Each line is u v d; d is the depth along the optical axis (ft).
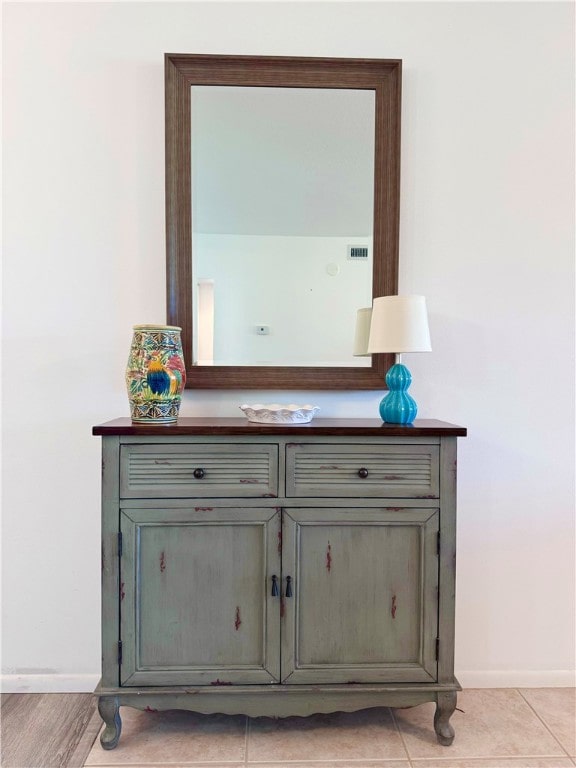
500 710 4.87
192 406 5.22
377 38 5.14
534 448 5.33
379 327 4.50
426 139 5.20
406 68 5.16
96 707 4.88
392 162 5.10
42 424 5.14
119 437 4.09
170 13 5.06
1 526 5.14
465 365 5.29
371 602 4.22
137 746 4.31
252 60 5.00
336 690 4.16
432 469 4.22
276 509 4.16
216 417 5.19
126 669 4.13
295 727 4.57
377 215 5.14
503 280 5.27
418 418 5.25
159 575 4.14
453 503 4.23
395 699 4.23
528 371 5.30
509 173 5.25
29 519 5.15
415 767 4.12
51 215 5.07
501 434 5.31
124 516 4.10
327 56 5.11
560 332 5.30
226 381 5.14
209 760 4.16
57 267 5.09
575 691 5.21
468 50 5.19
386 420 4.58
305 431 4.12
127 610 4.12
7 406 5.12
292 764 4.13
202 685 4.14
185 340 5.09
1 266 5.06
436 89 5.19
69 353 5.13
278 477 4.15
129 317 5.14
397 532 4.23
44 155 5.04
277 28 5.09
